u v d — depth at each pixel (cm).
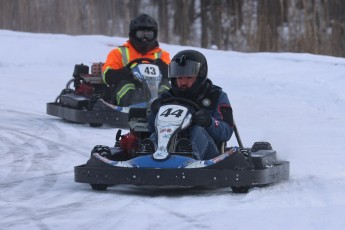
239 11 9006
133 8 10225
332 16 8181
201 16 9900
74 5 9156
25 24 9069
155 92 3878
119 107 3941
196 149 2352
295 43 7588
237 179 2225
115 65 4125
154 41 4178
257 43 7825
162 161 2238
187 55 2448
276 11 7975
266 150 2588
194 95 2473
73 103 4175
